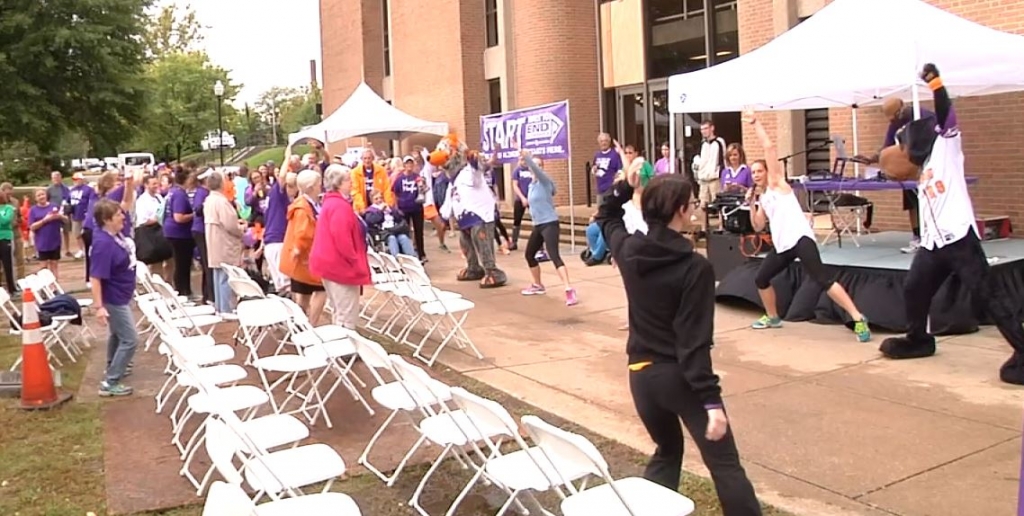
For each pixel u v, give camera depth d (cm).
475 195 1223
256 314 732
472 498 502
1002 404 606
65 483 545
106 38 2900
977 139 1138
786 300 918
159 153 5522
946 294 807
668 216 367
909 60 760
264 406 692
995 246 984
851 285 866
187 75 5022
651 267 366
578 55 2059
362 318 1059
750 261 989
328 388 746
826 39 850
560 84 2045
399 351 864
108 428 657
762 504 464
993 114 1119
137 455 592
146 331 1064
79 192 1983
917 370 700
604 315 1002
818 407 621
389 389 543
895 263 869
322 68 3456
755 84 892
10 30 2725
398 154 2377
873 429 570
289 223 849
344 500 385
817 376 699
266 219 1045
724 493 365
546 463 410
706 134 1381
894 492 471
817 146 1377
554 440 361
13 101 2720
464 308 821
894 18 811
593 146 2081
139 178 1173
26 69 2780
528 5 2050
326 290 801
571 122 2055
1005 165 1112
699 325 357
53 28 2756
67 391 766
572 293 1067
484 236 1223
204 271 1165
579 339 890
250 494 512
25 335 715
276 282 1032
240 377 609
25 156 4700
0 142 3106
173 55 5316
